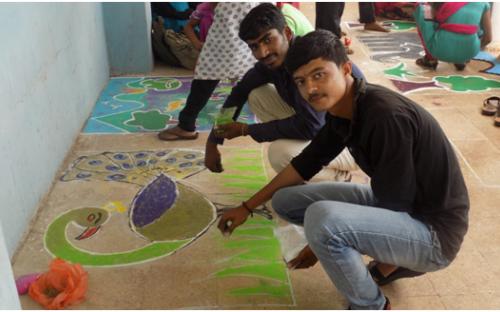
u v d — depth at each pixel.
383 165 1.70
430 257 1.82
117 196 2.87
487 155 3.32
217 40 3.14
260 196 2.12
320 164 2.09
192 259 2.39
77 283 2.18
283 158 2.61
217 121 2.70
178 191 2.92
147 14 4.61
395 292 2.20
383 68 4.90
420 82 4.55
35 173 2.71
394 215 1.79
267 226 2.62
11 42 2.44
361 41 5.71
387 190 1.73
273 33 2.29
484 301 2.16
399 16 6.53
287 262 2.37
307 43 1.66
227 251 2.45
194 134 3.53
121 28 4.57
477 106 4.05
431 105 4.07
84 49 3.78
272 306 2.13
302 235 2.55
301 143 2.60
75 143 3.46
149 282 2.26
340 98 1.73
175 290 2.21
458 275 2.30
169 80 4.63
